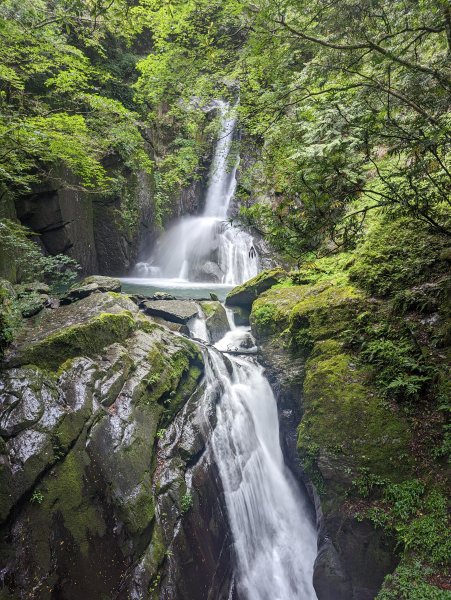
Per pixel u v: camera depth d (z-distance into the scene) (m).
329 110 4.19
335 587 4.73
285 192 4.71
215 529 5.50
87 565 4.17
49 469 4.34
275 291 8.40
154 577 4.52
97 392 5.18
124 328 6.20
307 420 5.58
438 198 4.83
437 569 3.88
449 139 3.90
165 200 17.58
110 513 4.51
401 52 4.16
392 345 5.70
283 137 6.06
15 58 10.29
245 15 6.05
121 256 14.86
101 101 10.25
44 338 5.41
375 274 6.67
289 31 4.78
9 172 9.51
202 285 14.19
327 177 4.09
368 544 4.58
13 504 3.93
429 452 4.72
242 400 6.92
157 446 5.50
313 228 4.19
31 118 8.89
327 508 5.00
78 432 4.67
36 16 8.70
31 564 3.88
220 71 8.10
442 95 3.99
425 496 4.46
